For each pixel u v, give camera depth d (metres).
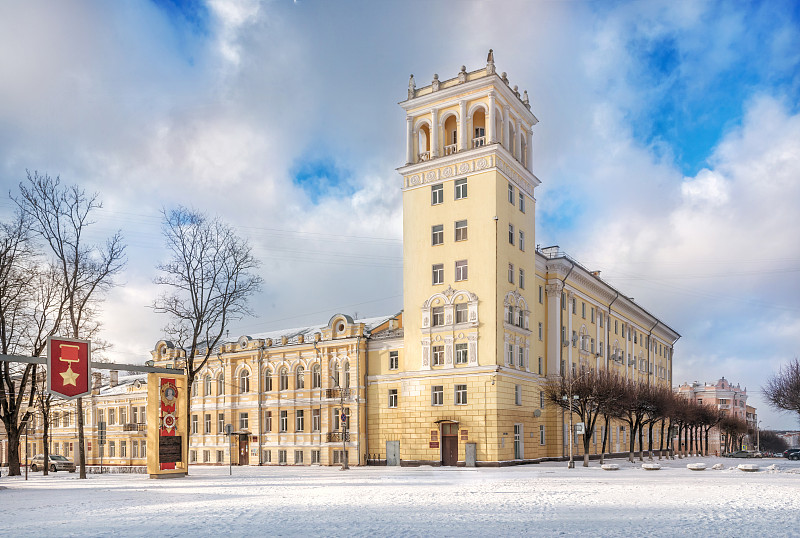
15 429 50.16
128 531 16.86
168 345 77.19
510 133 61.28
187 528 17.17
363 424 61.75
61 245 47.16
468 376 54.47
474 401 53.88
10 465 49.75
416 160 60.97
